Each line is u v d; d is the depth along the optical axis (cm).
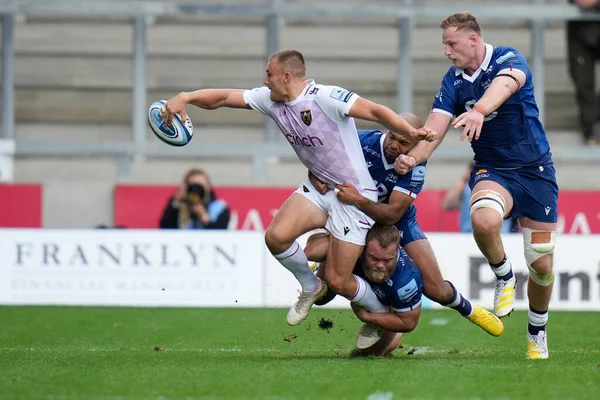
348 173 2366
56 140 5528
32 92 5597
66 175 5206
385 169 2433
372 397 1833
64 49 5688
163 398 1822
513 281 2497
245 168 5250
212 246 4150
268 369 2194
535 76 5222
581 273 4141
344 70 5744
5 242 4166
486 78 2391
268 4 5150
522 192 2459
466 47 2373
